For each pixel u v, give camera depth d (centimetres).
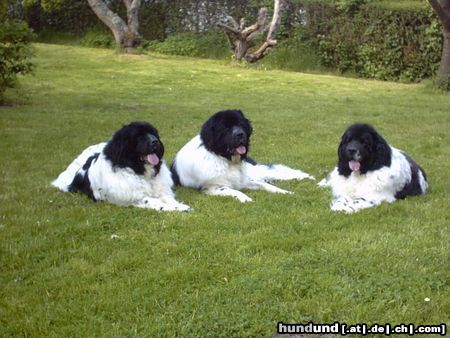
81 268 316
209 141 466
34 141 647
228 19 1530
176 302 277
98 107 884
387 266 309
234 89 1109
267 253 333
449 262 316
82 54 1512
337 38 1437
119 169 425
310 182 500
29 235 366
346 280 294
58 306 275
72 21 1808
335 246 338
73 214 406
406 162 450
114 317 266
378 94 1101
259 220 391
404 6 1338
